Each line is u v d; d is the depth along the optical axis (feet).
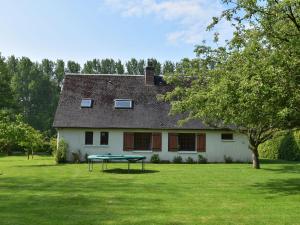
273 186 57.41
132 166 94.12
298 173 76.02
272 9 46.47
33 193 50.26
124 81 125.08
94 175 73.00
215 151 113.80
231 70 57.47
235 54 51.31
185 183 60.75
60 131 112.37
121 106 117.19
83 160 111.45
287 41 46.85
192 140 115.85
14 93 211.41
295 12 46.11
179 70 86.53
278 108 46.68
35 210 39.11
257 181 63.36
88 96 119.75
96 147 112.37
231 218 36.06
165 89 123.34
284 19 47.44
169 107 117.80
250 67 46.42
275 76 44.06
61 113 114.01
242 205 42.52
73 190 53.11
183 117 115.24
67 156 111.55
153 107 117.80
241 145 113.91
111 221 34.50
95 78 125.39
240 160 113.60
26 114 273.13
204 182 61.98
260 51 48.55
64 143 109.40
